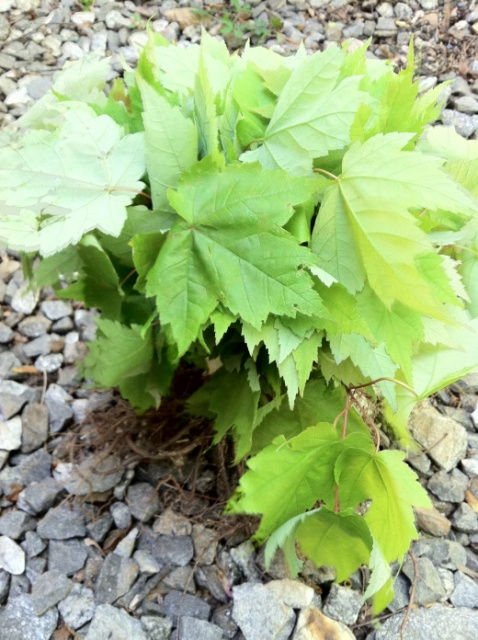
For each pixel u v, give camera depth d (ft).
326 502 1.13
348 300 1.00
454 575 1.38
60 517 1.46
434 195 0.90
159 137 0.97
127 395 1.35
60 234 0.98
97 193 1.02
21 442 1.62
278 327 1.01
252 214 0.91
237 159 1.11
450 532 1.47
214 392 1.29
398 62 2.76
